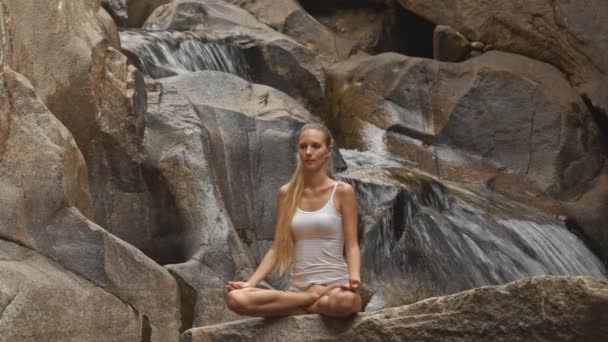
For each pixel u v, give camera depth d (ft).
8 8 41.42
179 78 53.01
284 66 70.44
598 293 25.30
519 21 69.31
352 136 67.77
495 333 26.78
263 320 28.94
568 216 61.67
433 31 76.28
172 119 47.42
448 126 66.33
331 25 79.41
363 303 48.49
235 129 49.78
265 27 74.33
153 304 38.09
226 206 47.91
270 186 49.62
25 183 36.29
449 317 27.40
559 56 68.49
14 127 36.78
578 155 65.51
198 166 45.65
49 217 36.68
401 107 67.36
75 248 36.65
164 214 45.42
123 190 45.37
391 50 78.38
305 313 29.30
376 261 51.01
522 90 66.23
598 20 67.31
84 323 35.24
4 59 39.93
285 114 51.98
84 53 45.03
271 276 45.42
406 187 54.49
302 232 29.55
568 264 56.80
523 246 55.77
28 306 33.06
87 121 44.88
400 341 27.78
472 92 66.44
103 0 78.18
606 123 67.46
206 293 41.22
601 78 67.00
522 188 63.77
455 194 58.23
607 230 62.28
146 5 80.18
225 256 42.98
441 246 53.21
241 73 69.15
